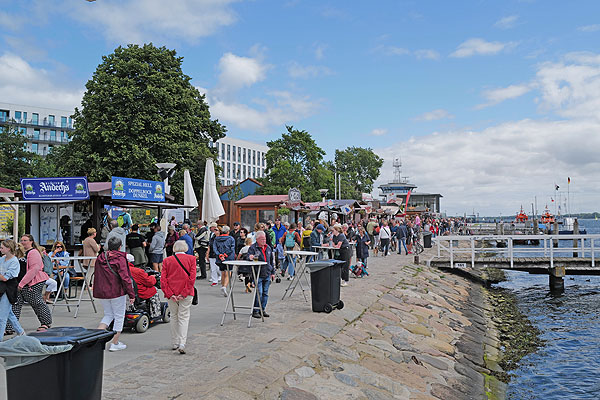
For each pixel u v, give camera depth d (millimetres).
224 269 13164
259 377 6633
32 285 8641
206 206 19953
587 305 20344
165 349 7793
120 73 33906
